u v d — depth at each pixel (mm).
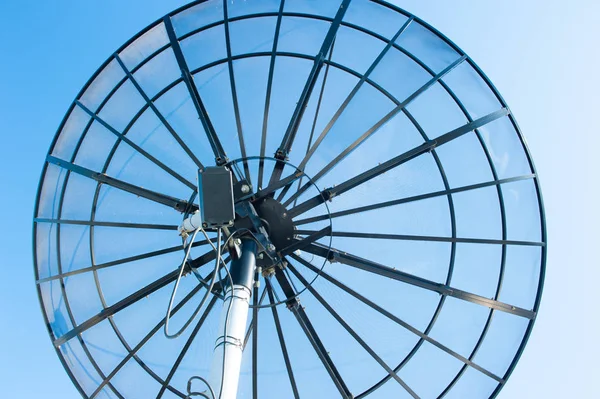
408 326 10078
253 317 10000
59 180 10648
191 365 10188
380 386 10227
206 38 10984
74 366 9828
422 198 10336
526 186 10148
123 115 10742
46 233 10352
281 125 10453
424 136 10234
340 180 10430
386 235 10281
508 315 10117
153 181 10547
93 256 10453
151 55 10812
